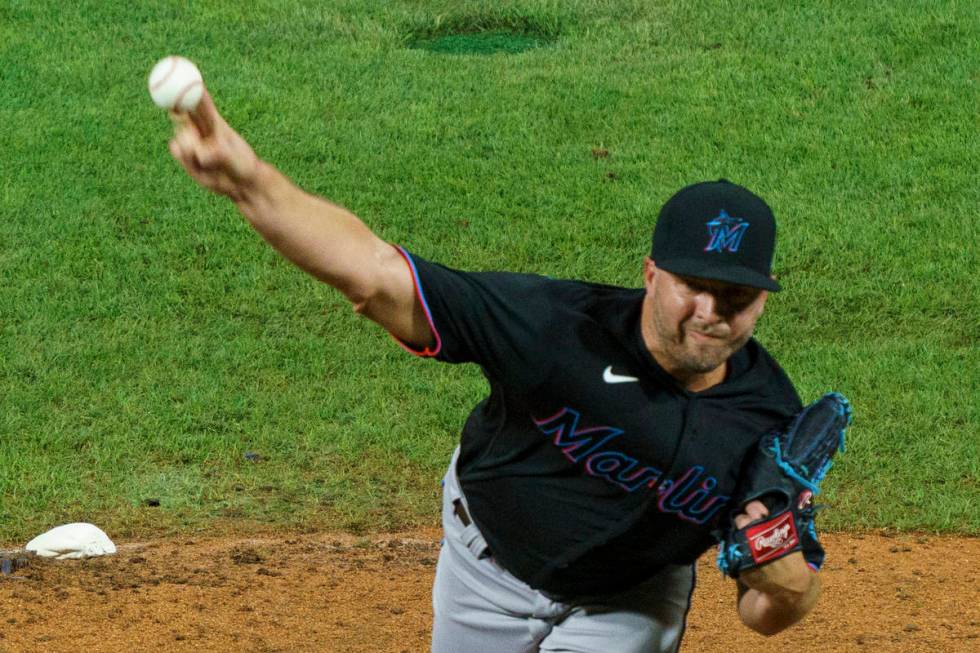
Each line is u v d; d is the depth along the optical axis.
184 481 26.69
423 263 10.70
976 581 22.69
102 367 31.12
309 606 20.73
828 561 23.53
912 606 21.45
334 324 33.97
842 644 19.81
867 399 30.72
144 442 28.11
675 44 51.25
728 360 11.32
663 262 10.32
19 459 26.95
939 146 43.59
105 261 36.06
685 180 42.09
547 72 49.41
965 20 50.91
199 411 29.48
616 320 10.94
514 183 41.81
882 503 26.50
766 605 11.66
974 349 33.12
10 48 48.22
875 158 43.09
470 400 30.70
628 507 11.45
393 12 54.34
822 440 11.12
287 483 26.84
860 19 51.53
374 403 30.34
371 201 40.41
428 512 25.92
